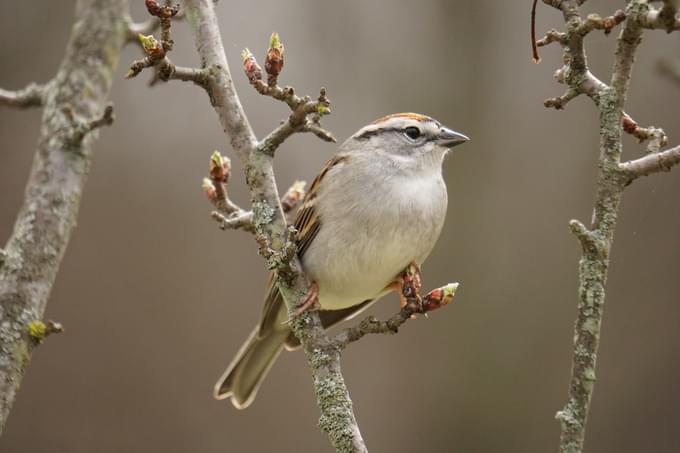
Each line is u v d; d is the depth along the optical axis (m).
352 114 12.65
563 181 12.21
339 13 13.19
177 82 12.84
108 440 10.62
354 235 6.65
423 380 11.56
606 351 11.23
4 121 11.65
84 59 7.17
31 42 11.92
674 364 10.98
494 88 12.65
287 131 5.36
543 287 11.70
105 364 10.92
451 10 12.97
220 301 11.52
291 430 11.25
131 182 11.98
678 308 11.20
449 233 12.08
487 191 12.23
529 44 12.81
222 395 7.62
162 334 11.19
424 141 7.11
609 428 10.88
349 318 7.63
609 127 4.71
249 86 13.07
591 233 4.62
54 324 6.19
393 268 6.82
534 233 11.98
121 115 12.42
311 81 12.84
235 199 12.27
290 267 5.39
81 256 11.41
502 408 11.26
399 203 6.75
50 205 6.62
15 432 10.48
